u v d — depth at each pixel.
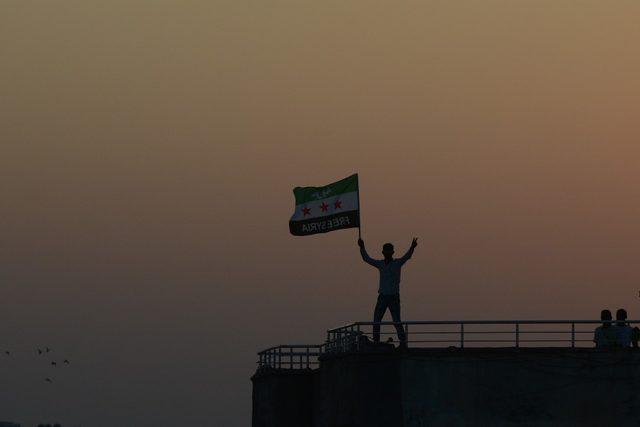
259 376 74.62
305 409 70.31
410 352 54.28
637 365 54.03
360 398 54.34
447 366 54.25
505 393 54.03
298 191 61.09
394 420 54.03
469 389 54.12
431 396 54.06
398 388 54.19
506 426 53.91
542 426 53.94
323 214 60.16
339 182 59.94
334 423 58.41
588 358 54.16
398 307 54.25
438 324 54.12
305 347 71.00
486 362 54.16
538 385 54.06
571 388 54.03
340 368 57.22
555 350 54.16
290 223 61.00
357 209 59.19
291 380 70.50
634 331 54.69
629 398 54.00
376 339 54.81
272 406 70.38
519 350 54.25
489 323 54.19
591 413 53.94
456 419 53.94
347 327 56.66
